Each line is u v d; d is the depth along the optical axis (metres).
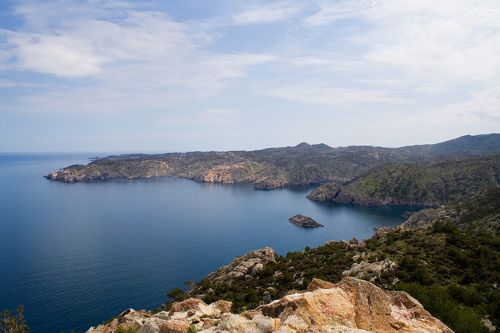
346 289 26.05
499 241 93.56
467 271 77.94
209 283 103.75
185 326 29.69
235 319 23.59
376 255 91.50
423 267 79.38
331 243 121.25
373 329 22.95
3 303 149.50
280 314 23.30
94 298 156.12
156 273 190.00
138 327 35.59
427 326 24.09
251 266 110.81
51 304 149.50
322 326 20.73
